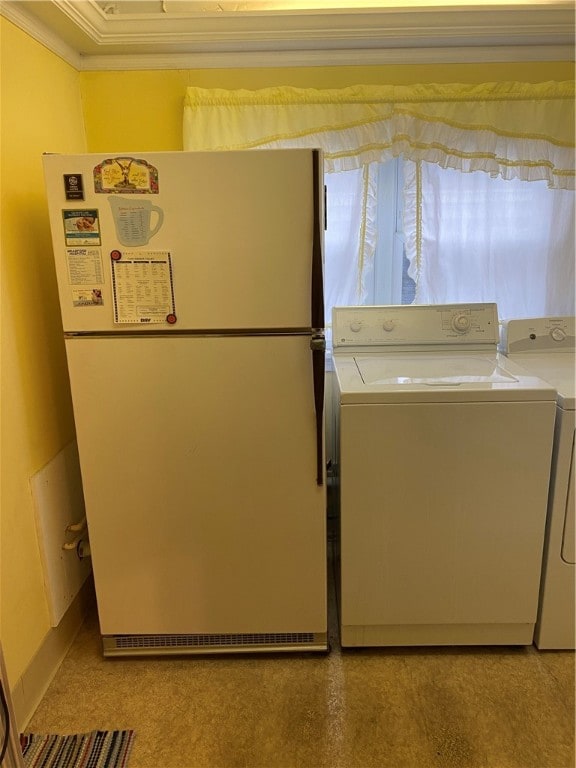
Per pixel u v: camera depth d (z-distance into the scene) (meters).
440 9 1.94
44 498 1.76
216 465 1.73
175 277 1.60
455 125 2.17
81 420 1.70
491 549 1.77
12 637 1.58
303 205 1.55
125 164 1.53
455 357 2.08
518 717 1.63
